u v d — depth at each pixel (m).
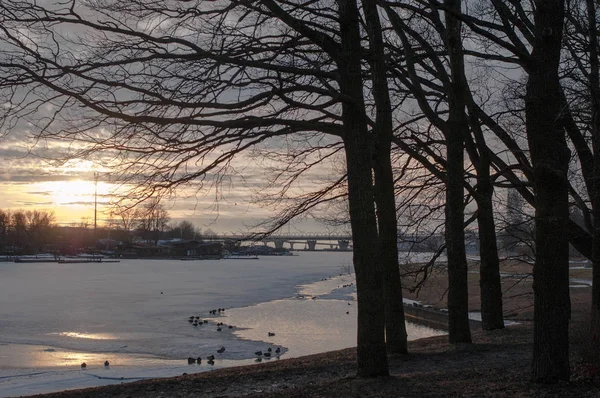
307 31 9.66
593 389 7.76
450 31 13.86
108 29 9.12
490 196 16.38
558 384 8.13
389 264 13.05
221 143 10.14
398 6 13.19
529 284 40.47
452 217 14.62
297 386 10.28
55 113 9.34
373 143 12.50
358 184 9.75
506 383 8.59
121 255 156.62
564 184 8.27
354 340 28.92
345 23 9.73
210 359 23.17
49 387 18.73
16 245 169.75
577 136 12.54
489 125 15.02
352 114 9.73
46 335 31.11
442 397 8.04
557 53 8.44
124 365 22.84
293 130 10.31
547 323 8.25
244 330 32.75
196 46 9.28
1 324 35.34
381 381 9.34
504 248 19.72
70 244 174.00
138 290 63.41
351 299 52.56
